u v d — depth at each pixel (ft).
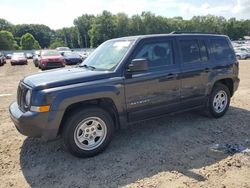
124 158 13.74
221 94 19.62
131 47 15.05
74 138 13.33
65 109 12.84
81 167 12.99
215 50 19.07
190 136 16.42
